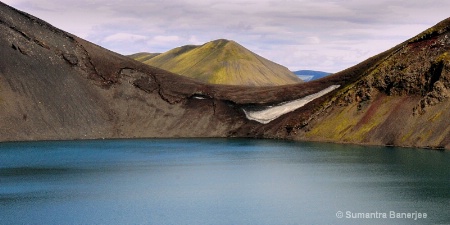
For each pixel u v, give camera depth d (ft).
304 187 280.10
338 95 541.75
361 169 327.88
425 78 461.37
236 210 233.76
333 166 345.51
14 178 313.53
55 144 501.15
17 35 579.07
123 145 508.12
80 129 558.15
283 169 341.62
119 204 246.27
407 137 430.20
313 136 515.50
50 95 556.51
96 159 402.11
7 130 511.40
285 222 213.87
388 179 291.79
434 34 498.69
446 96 431.84
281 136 556.92
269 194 265.13
